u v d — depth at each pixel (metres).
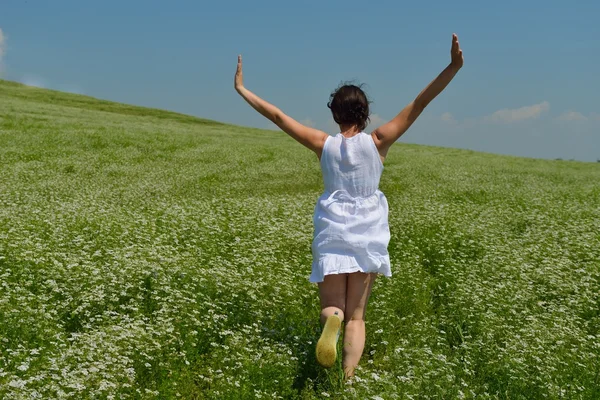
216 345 5.49
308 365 5.32
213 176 22.25
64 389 4.36
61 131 31.92
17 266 7.51
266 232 10.66
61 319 6.12
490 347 5.73
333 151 4.81
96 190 16.72
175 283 7.01
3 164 21.48
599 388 5.11
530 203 17.22
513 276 8.56
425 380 4.86
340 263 4.64
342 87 4.97
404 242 10.75
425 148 53.25
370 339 6.03
